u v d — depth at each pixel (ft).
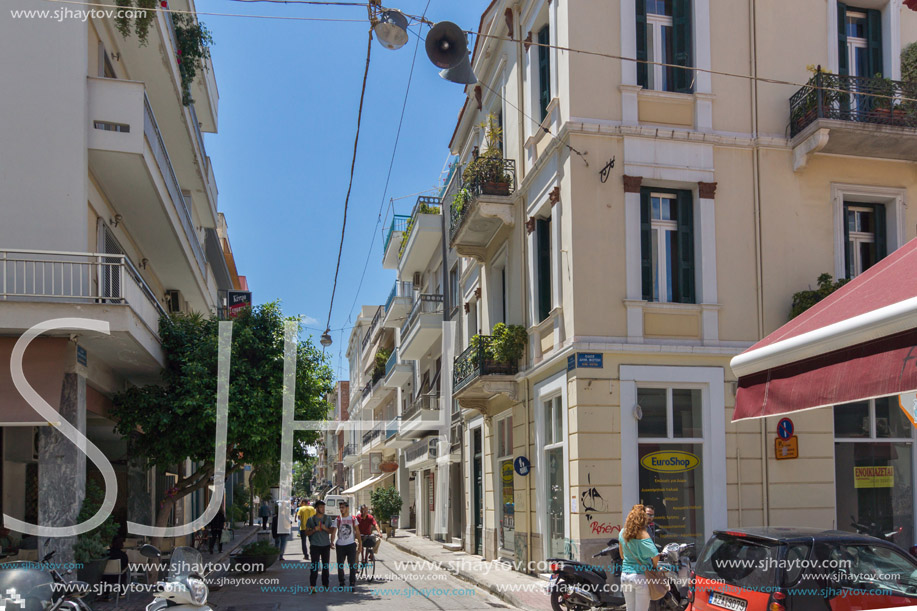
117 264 37.55
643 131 45.68
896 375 15.48
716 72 45.09
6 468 44.06
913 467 45.01
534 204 52.65
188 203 71.51
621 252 44.96
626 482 42.86
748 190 46.91
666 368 44.45
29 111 40.16
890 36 49.21
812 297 45.01
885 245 48.91
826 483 44.27
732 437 44.34
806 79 48.42
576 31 46.06
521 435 54.85
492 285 63.67
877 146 46.88
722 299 45.68
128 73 53.78
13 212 39.37
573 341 43.62
